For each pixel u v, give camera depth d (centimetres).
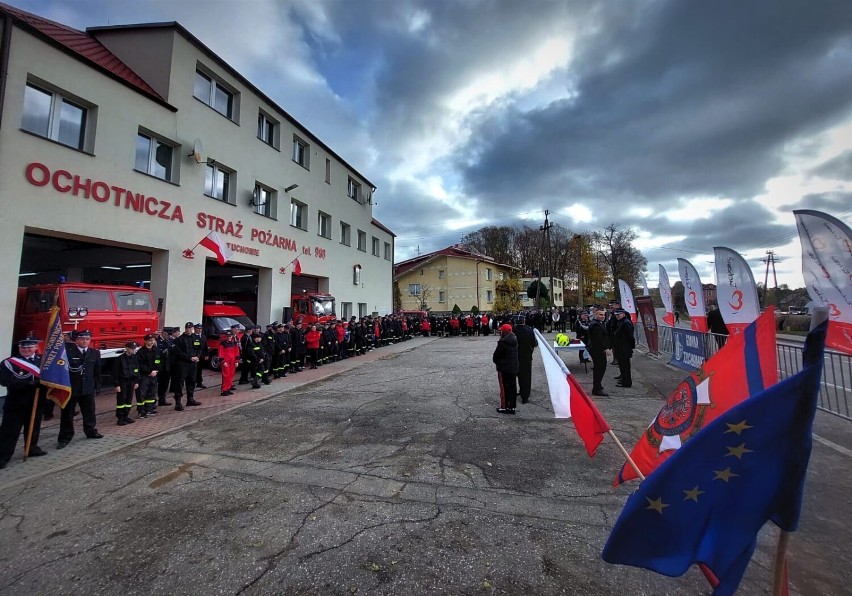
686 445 188
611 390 841
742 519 177
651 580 268
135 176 1072
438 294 4634
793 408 168
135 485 448
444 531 333
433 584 267
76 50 972
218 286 1867
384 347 2080
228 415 760
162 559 306
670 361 1157
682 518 184
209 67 1344
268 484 441
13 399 518
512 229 6450
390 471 466
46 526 362
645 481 191
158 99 1139
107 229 997
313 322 1602
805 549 295
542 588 261
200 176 1284
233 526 352
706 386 273
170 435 640
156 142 1171
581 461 479
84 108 981
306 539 327
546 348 358
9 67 817
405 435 599
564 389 329
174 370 807
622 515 189
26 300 916
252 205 1534
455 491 408
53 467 505
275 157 1680
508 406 705
